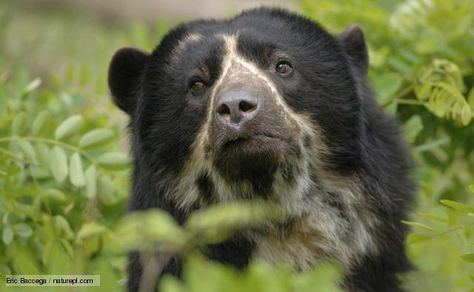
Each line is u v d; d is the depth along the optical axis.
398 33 13.52
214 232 8.80
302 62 10.86
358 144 10.75
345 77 10.96
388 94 12.53
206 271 6.80
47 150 11.33
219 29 11.05
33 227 11.62
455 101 11.98
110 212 12.06
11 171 11.45
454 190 13.29
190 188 10.77
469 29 13.48
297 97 10.72
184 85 10.84
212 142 10.01
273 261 10.61
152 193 10.90
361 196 10.75
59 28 22.53
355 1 13.80
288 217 10.65
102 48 17.31
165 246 8.82
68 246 10.82
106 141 11.46
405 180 11.03
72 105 13.39
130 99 11.50
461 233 11.19
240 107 9.80
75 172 11.20
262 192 10.49
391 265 10.80
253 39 10.80
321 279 6.75
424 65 13.17
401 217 10.80
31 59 20.88
